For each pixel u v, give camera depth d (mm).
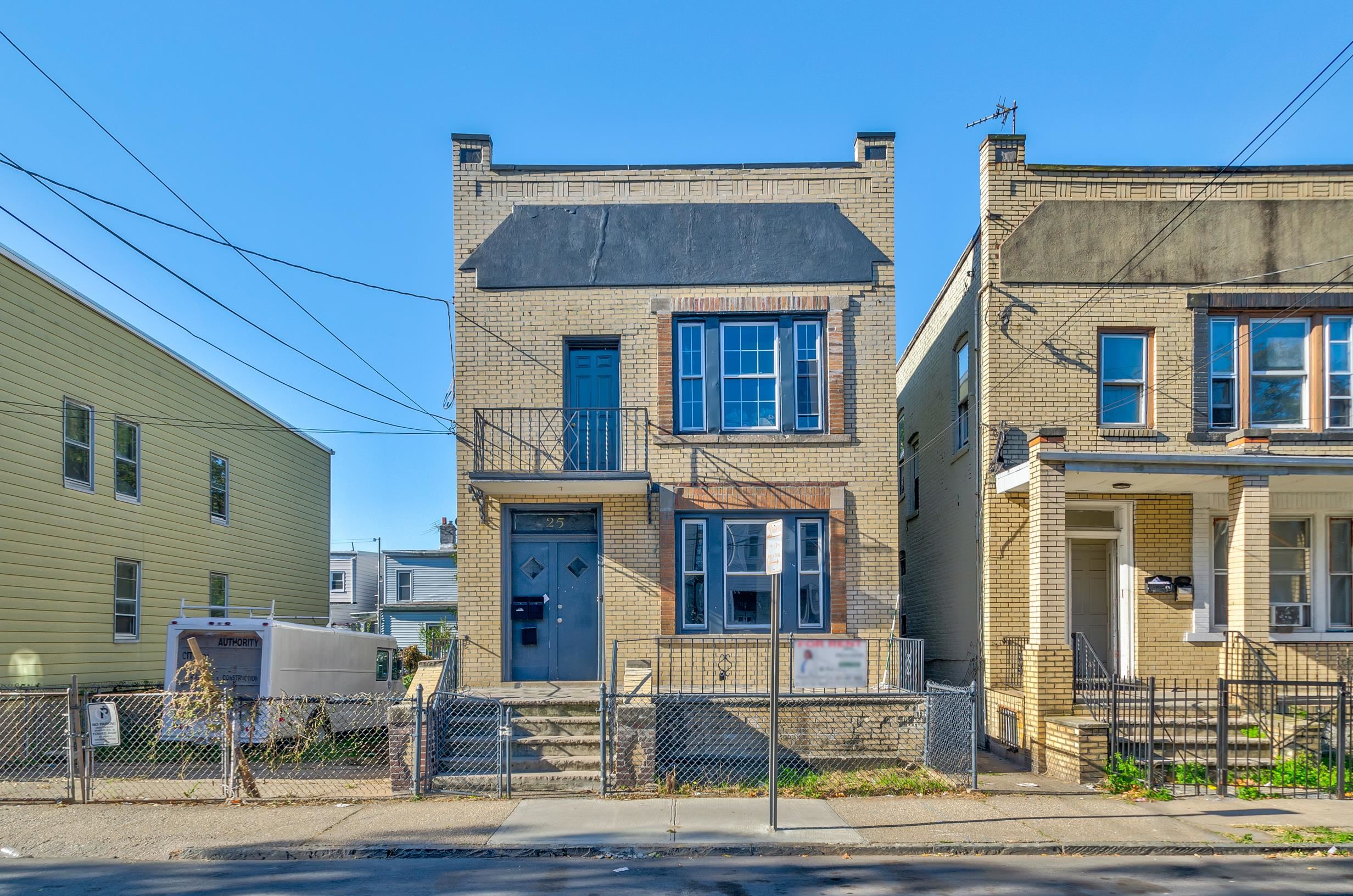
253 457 23297
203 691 11141
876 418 14664
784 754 12758
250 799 10523
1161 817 9719
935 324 18359
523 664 14617
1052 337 14617
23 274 14992
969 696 12312
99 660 16766
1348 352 14633
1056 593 12805
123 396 17797
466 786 10906
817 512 14641
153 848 8703
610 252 14922
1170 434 14469
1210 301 14562
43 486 15398
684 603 14594
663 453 14609
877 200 14984
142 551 18297
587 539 14906
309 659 15695
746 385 14875
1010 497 14555
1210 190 14719
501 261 14883
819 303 14773
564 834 9000
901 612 21109
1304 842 8781
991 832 9070
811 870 8102
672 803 10281
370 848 8586
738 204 15023
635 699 11461
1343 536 15016
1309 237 14664
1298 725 12133
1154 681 11672
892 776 11461
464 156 15055
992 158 14773
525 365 14750
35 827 9438
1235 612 13188
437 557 43812
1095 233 14703
